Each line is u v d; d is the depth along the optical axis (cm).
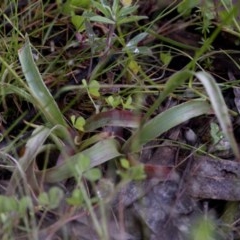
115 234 41
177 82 39
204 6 50
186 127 47
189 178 44
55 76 49
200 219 42
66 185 43
